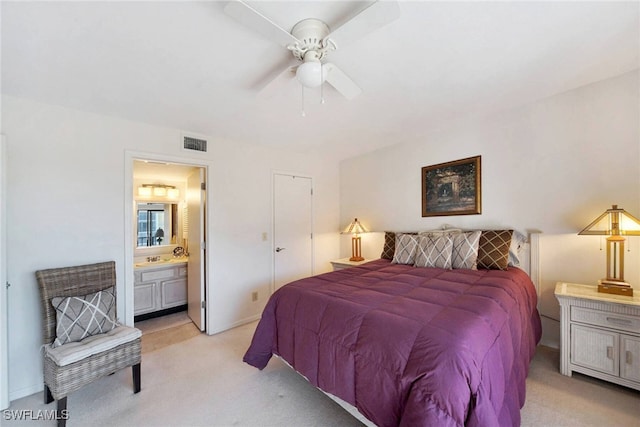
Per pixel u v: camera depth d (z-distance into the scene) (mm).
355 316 1578
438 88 2127
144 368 2322
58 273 2045
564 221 2381
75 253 2246
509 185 2686
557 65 1881
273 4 1231
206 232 3062
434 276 2342
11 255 1978
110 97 2098
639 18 1400
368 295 1850
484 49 1637
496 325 1431
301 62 1592
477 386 1109
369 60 1718
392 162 3713
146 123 2646
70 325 1883
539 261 2502
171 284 3760
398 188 3650
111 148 2447
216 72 1795
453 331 1273
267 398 1914
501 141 2725
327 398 1914
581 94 2273
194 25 1352
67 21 1295
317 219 4211
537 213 2525
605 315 1886
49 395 1898
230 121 2654
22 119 2047
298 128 2902
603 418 1612
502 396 1245
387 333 1381
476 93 2252
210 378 2164
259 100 2211
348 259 4055
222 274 3148
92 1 1176
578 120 2293
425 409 1102
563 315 2059
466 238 2666
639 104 2035
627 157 2092
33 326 2053
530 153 2551
